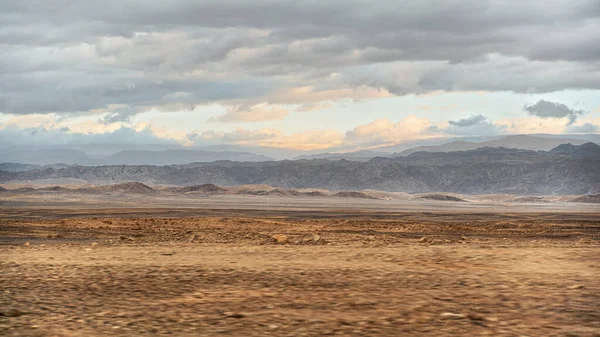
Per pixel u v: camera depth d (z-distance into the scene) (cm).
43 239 4197
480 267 2008
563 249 2631
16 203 16438
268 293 1561
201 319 1262
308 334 1120
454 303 1392
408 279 1756
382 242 3297
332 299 1468
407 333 1119
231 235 4097
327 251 2578
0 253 2631
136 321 1247
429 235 4853
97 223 6209
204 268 2033
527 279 1736
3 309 1370
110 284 1722
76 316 1299
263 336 1111
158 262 2219
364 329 1154
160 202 19600
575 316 1240
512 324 1175
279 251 2595
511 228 6291
